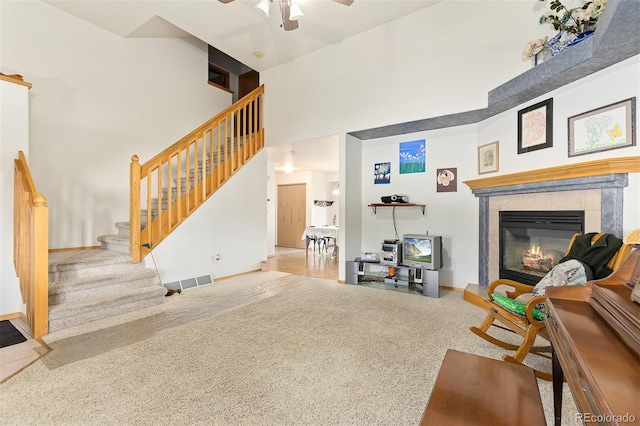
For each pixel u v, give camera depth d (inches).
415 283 168.6
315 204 360.2
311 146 213.8
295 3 100.4
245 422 61.4
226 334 104.7
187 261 168.2
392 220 187.0
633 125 92.2
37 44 150.3
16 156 117.9
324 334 104.7
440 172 170.2
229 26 163.2
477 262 159.5
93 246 170.2
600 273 82.7
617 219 95.8
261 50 189.3
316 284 177.0
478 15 136.6
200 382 75.4
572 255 93.7
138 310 129.7
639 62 90.8
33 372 79.9
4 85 115.4
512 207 136.6
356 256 192.2
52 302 113.5
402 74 158.4
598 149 101.0
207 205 179.2
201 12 151.1
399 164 184.1
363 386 74.0
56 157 157.2
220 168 189.0
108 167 177.2
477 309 131.8
